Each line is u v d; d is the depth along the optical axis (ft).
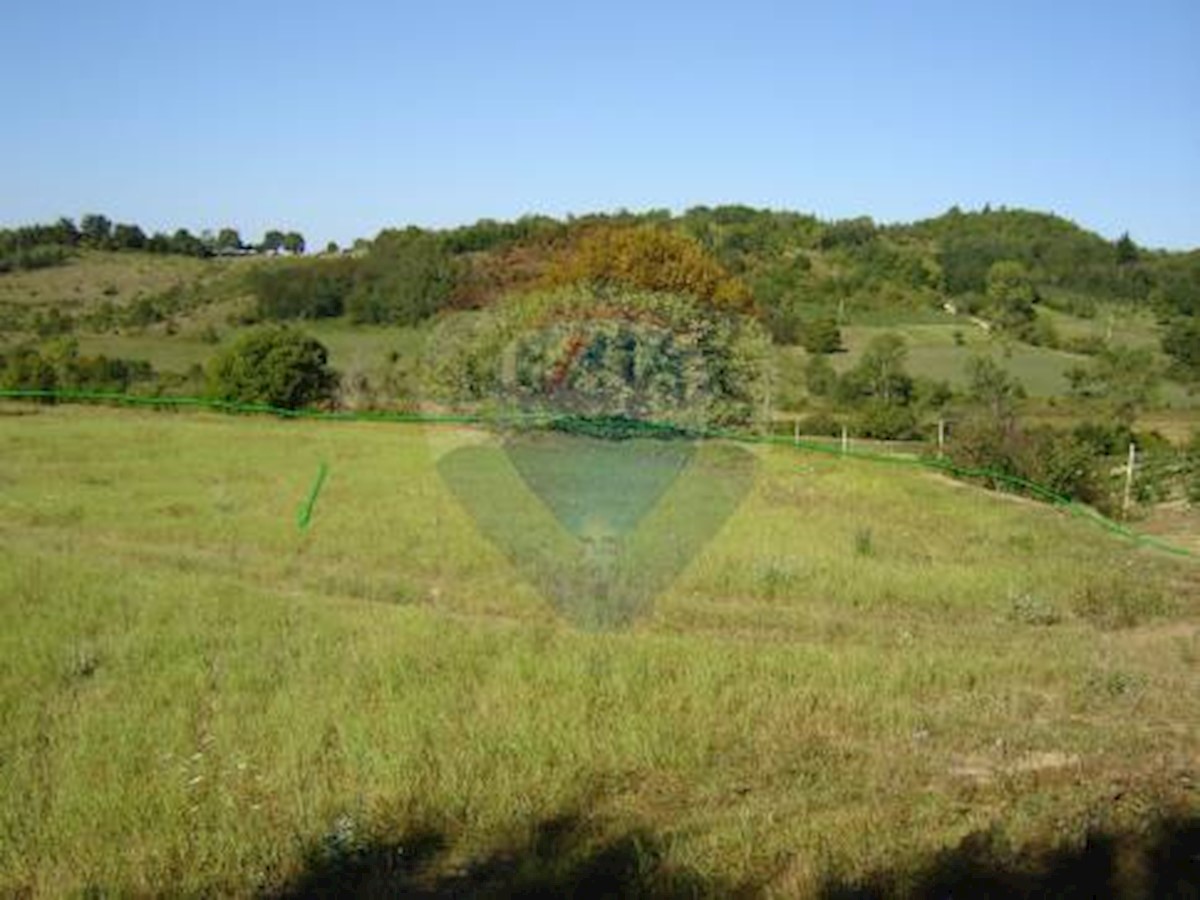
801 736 25.71
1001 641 34.76
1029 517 56.34
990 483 68.49
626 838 20.63
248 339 98.68
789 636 34.53
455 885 19.17
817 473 66.59
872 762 24.58
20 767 22.43
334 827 20.24
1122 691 29.89
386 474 61.36
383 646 30.50
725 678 28.94
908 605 38.63
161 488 57.21
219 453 70.28
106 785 21.72
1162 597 40.45
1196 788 23.63
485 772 22.95
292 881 19.03
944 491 64.18
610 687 27.66
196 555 43.21
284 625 32.96
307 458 67.92
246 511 51.01
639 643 31.27
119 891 18.34
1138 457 76.07
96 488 56.90
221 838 19.84
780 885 18.94
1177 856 20.51
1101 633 36.50
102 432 80.84
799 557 42.88
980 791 23.30
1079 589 40.37
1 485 57.31
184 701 26.53
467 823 21.25
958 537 50.57
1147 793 23.25
